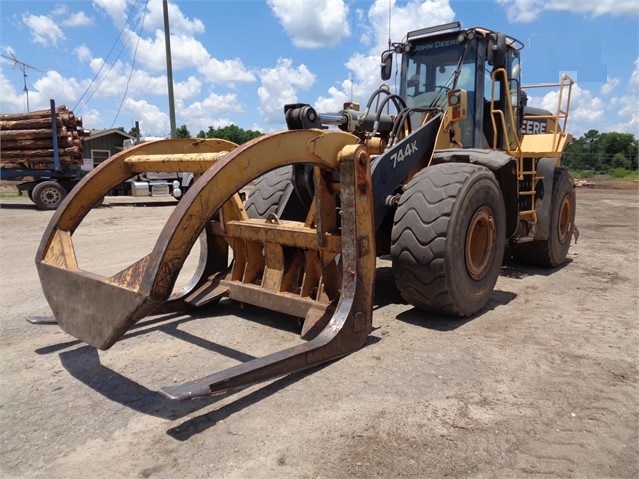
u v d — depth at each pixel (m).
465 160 4.29
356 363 3.04
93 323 2.66
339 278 3.50
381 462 2.10
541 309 4.21
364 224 3.17
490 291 4.09
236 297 3.90
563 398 2.64
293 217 4.38
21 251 7.14
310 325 3.32
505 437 2.29
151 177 16.81
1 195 19.31
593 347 3.35
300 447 2.21
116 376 2.95
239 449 2.20
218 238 4.25
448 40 5.61
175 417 2.48
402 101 4.76
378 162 3.85
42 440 2.31
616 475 2.04
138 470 2.08
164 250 2.39
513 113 6.36
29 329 3.79
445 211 3.51
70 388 2.81
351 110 4.57
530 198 5.69
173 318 3.98
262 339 3.51
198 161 3.20
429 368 2.98
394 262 3.70
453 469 2.06
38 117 14.34
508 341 3.44
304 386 2.75
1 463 2.14
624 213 12.98
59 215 3.29
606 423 2.41
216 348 3.35
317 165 3.13
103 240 7.96
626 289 4.95
